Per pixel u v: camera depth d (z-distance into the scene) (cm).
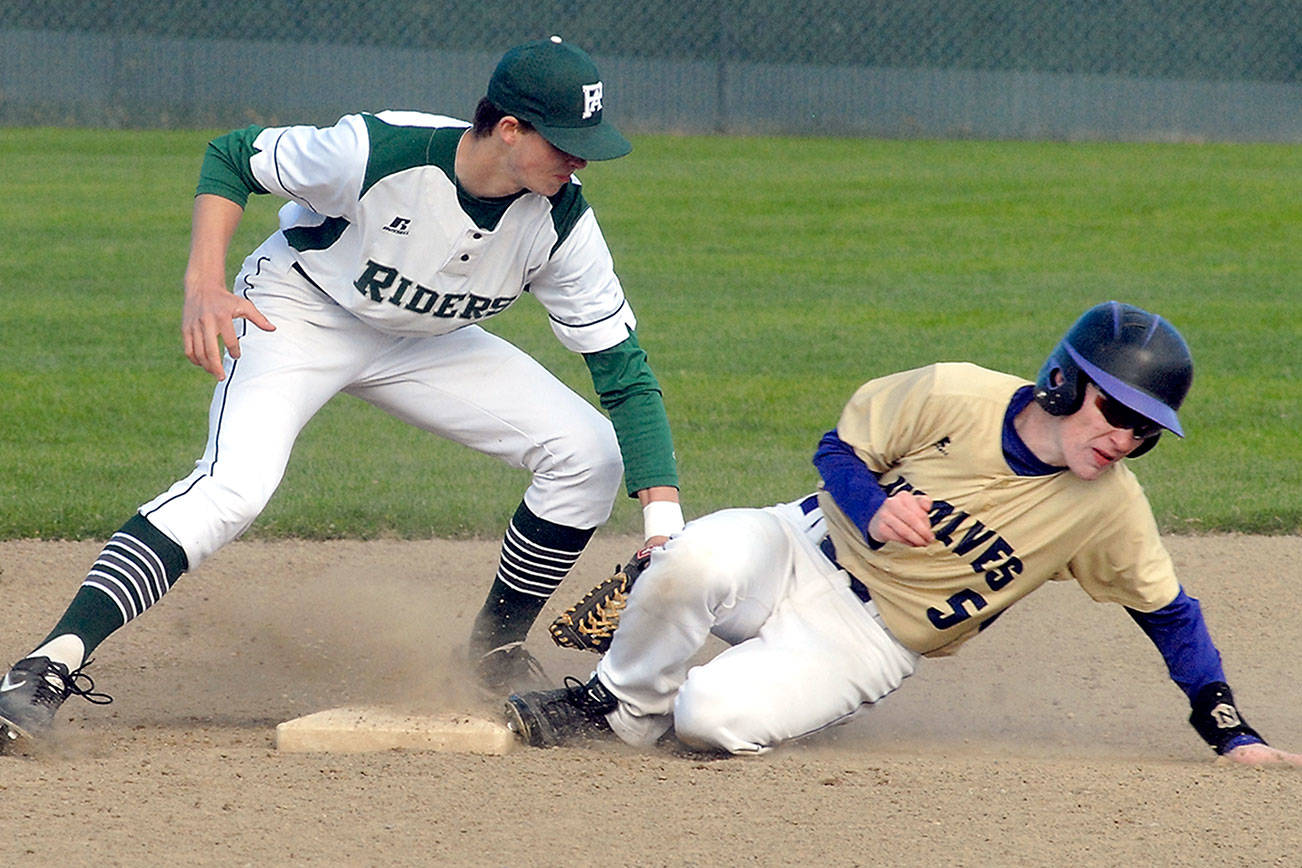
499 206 1479
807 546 1533
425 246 1485
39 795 1288
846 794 1332
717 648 1941
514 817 1261
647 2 8869
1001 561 1433
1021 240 5700
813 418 3194
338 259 1530
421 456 2947
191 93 8388
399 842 1201
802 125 8825
